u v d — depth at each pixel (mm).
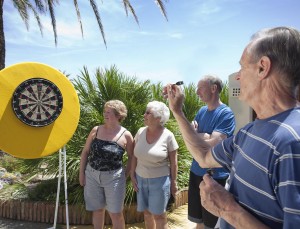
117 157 3764
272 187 1047
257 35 1245
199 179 3391
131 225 4852
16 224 4828
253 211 1126
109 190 3736
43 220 4926
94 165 3754
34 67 3961
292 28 1183
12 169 7461
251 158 1142
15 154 3863
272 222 1065
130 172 3982
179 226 4844
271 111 1181
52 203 4969
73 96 4219
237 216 1157
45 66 4031
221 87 3408
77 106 4254
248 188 1141
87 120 5477
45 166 5488
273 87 1169
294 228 929
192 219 3520
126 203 4941
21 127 3893
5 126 3797
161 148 3562
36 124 3953
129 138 3920
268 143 1077
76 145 5262
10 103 3824
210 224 3238
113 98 5695
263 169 1074
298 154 978
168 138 3643
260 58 1188
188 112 7535
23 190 5453
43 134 4020
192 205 3508
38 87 3961
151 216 3803
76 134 5348
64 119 4156
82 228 4723
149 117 3564
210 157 1656
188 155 5984
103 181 3734
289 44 1135
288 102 1154
